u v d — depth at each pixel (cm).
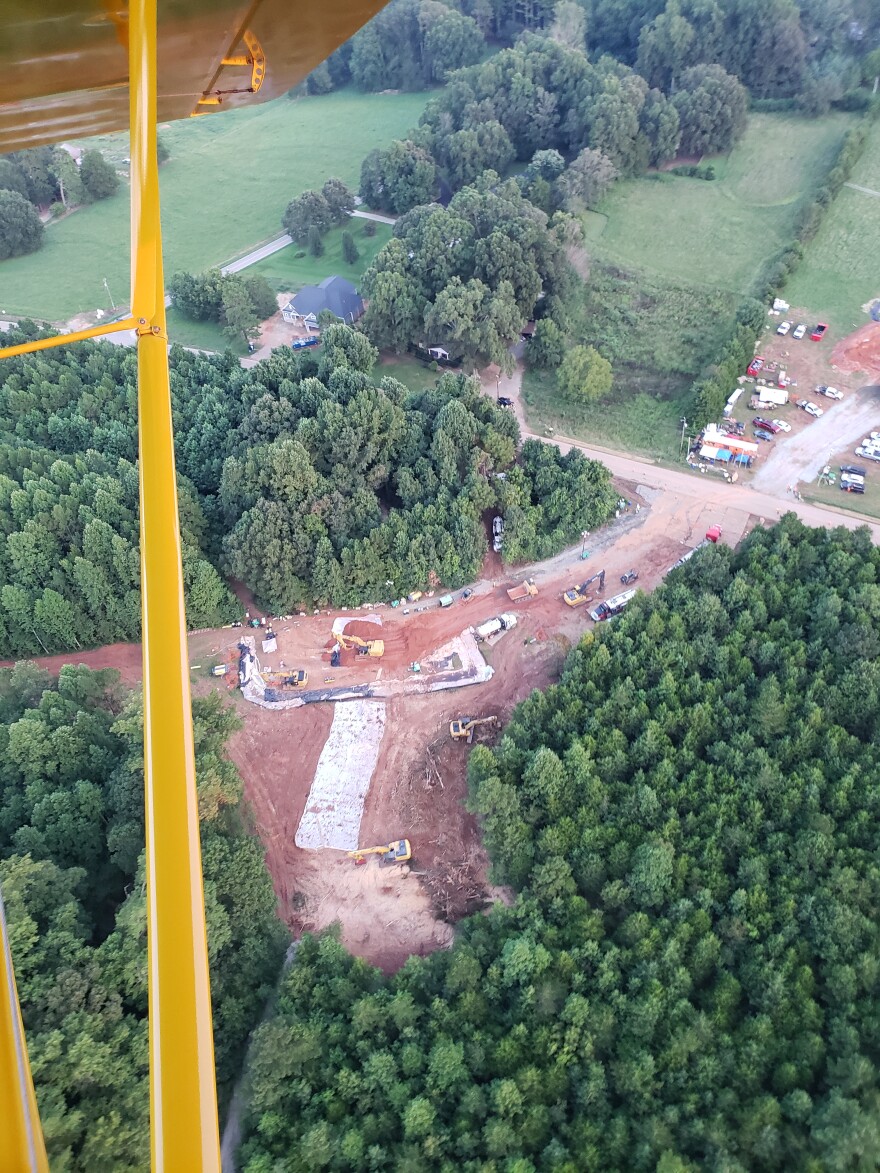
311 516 11838
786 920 7669
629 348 16100
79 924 7875
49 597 11281
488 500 12319
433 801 9806
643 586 11769
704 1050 7031
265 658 11500
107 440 13612
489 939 8062
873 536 12119
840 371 15062
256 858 8681
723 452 13562
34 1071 6425
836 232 18012
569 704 9631
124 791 8869
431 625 11681
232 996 7944
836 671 9525
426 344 16388
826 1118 6366
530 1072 6969
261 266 19938
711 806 8469
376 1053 7181
